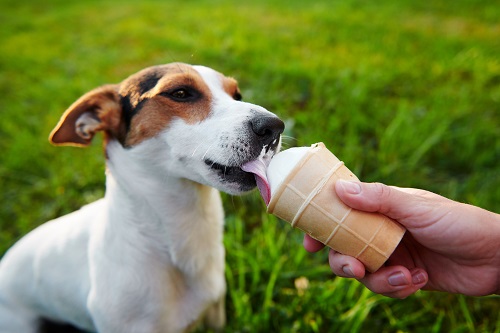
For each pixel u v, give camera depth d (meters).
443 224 0.27
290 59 0.91
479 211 0.28
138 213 0.34
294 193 0.26
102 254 0.35
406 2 1.37
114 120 0.35
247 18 1.26
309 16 1.25
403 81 0.82
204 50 0.96
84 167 0.63
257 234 0.51
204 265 0.38
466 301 0.44
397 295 0.31
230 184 0.31
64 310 0.40
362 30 1.11
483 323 0.42
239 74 0.85
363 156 0.60
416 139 0.62
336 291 0.43
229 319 0.44
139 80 0.35
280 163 0.27
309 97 0.77
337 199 0.26
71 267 0.38
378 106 0.72
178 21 1.28
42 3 1.65
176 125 0.33
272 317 0.42
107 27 1.28
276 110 0.71
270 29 1.14
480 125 0.65
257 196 0.56
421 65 0.88
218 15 1.31
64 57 1.06
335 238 0.26
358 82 0.78
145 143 0.33
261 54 0.94
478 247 0.28
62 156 0.66
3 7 1.58
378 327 0.42
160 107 0.33
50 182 0.62
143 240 0.35
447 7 1.30
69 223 0.40
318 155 0.26
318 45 1.01
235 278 0.47
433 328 0.40
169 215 0.34
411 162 0.58
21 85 0.91
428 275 0.33
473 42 0.99
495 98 0.73
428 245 0.29
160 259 0.36
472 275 0.31
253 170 0.29
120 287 0.34
